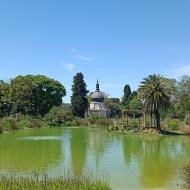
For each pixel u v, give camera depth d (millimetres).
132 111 129500
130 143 76688
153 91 106688
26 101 163375
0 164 46469
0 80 167750
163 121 121812
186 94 142000
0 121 121000
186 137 93750
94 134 104812
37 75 183500
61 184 27266
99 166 45594
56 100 183625
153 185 34312
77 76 182375
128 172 41219
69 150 63188
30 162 48625
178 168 43500
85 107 182500
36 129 132000
